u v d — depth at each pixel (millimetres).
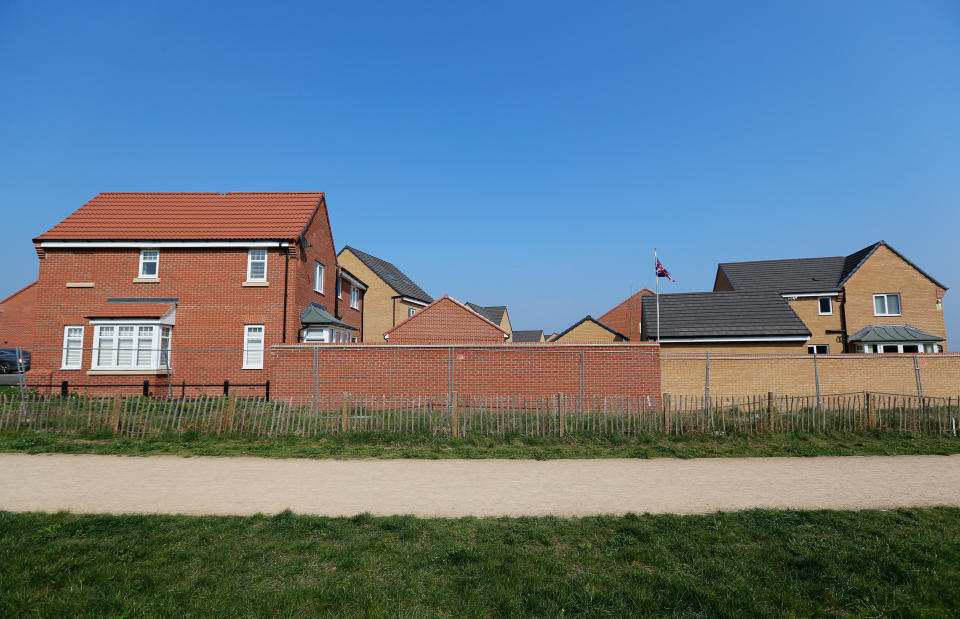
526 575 5820
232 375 23125
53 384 21562
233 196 27484
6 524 7180
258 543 6754
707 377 20438
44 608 5051
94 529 7156
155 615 4957
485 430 14352
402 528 7273
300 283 24578
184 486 9641
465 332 24844
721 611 5102
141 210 26109
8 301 39844
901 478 10281
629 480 10180
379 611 5059
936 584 5605
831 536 7043
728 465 11547
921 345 31562
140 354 22297
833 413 14977
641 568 6117
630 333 41719
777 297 29781
